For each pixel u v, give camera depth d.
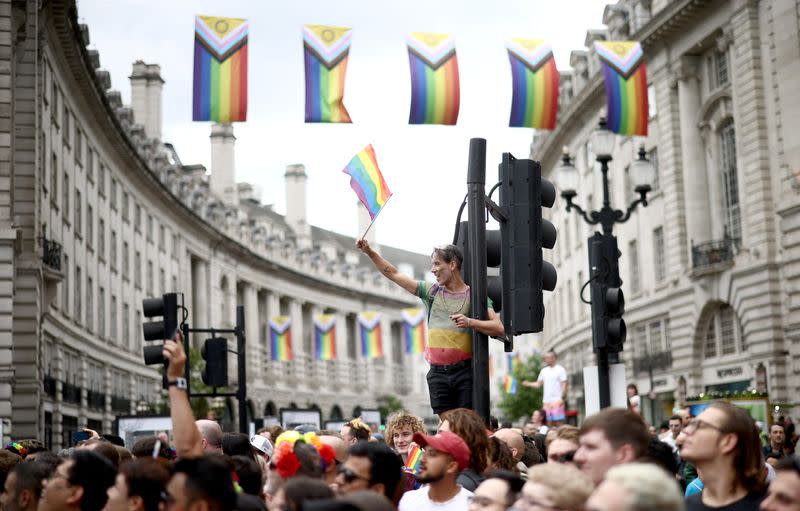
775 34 37.88
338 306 110.50
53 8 41.50
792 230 37.03
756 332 39.44
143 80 73.12
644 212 50.22
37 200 38.47
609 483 4.20
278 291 96.12
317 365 104.69
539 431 19.73
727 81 42.47
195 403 58.69
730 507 6.55
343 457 9.34
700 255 43.31
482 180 9.77
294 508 5.55
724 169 43.56
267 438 13.12
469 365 9.79
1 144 34.28
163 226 69.12
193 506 5.89
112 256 57.75
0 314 33.53
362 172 10.16
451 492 7.61
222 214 84.06
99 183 55.16
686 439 6.67
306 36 16.27
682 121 45.75
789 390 37.75
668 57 46.44
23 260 36.91
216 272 81.00
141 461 6.94
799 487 5.75
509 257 10.02
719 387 43.09
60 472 7.32
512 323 9.92
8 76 34.56
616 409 6.19
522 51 18.66
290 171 106.50
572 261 65.31
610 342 15.46
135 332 62.28
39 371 38.16
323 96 16.22
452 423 8.23
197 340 77.44
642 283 50.59
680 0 43.22
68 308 47.53
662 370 48.22
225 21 16.47
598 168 57.44
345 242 129.88
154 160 70.00
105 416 55.12
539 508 5.34
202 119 16.41
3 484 9.59
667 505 4.12
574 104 59.59
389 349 121.38
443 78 16.42
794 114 37.06
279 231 100.75
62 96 46.62
